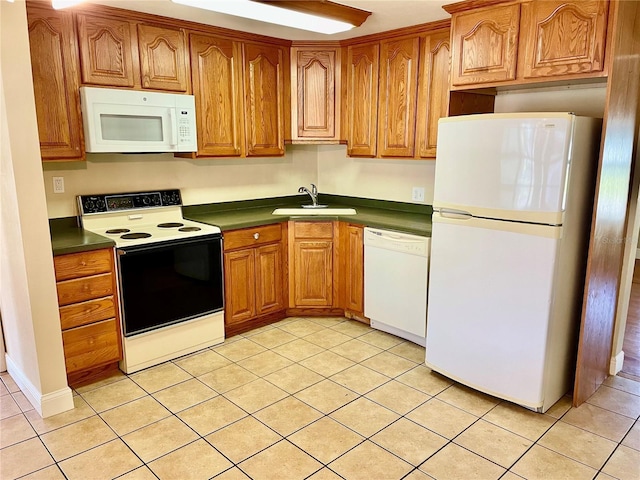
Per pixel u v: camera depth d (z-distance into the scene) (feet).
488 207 8.13
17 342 8.89
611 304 9.16
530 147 7.49
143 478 6.68
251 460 7.06
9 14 7.02
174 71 10.41
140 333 9.75
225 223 11.17
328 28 10.22
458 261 8.75
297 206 14.37
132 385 9.30
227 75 11.39
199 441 7.52
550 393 8.33
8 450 7.29
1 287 9.11
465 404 8.64
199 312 10.71
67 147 9.16
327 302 12.82
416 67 10.92
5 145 7.45
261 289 12.05
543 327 7.80
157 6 9.21
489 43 8.61
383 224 11.14
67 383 8.70
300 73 12.62
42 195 7.71
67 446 7.39
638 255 20.16
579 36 7.52
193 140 10.81
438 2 8.93
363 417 8.20
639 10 7.82
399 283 11.04
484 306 8.47
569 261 7.96
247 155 12.13
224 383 9.38
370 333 11.91
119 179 10.89
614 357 9.76
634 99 8.31
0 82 7.13
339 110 12.77
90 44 9.15
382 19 10.18
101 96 9.27
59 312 8.47
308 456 7.15
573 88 9.13
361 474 6.76
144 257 9.53
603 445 7.43
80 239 9.14
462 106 9.68
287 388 9.19
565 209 7.49
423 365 10.18
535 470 6.85
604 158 7.66
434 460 7.07
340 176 14.58
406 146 11.46
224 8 8.77
